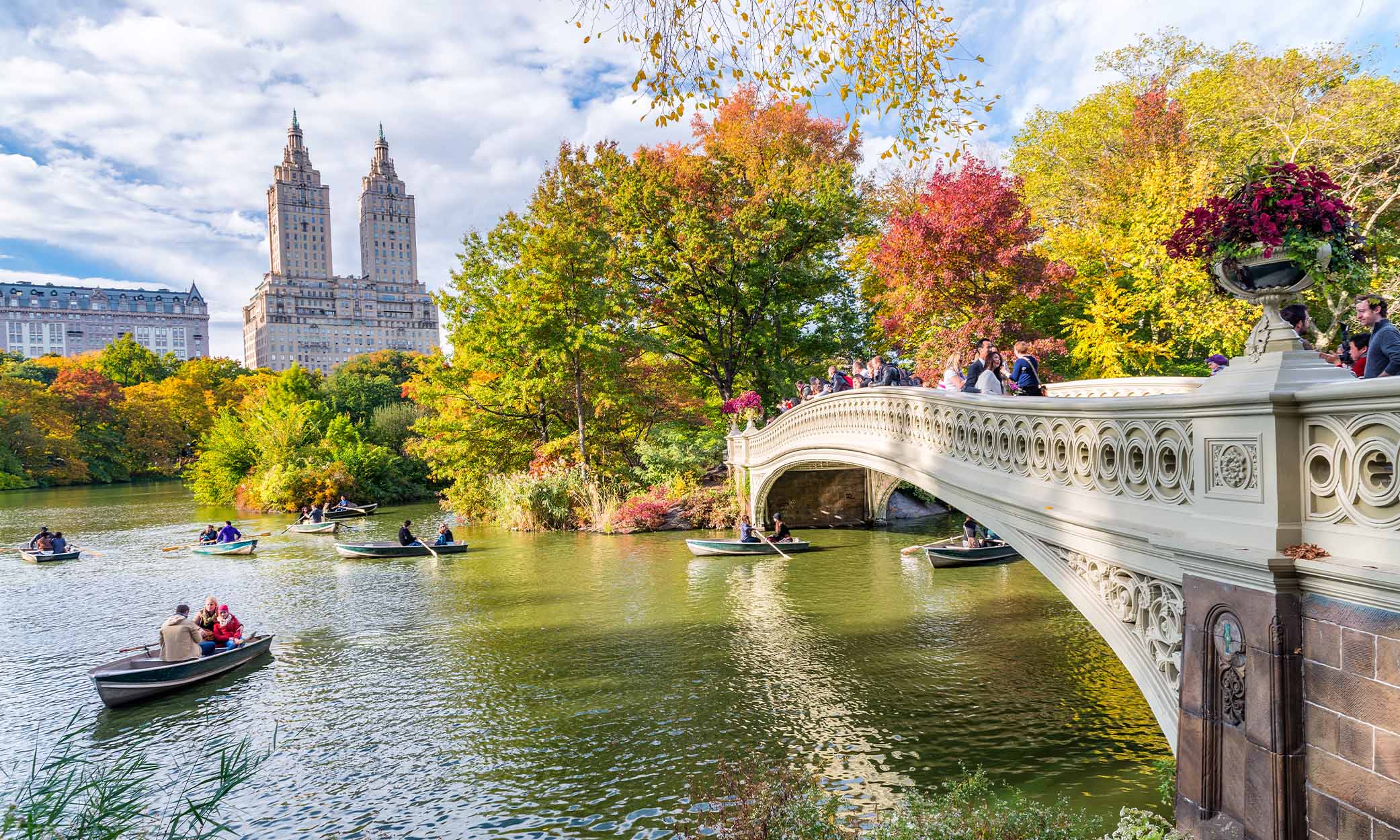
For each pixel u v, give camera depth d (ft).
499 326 106.83
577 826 27.48
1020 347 75.00
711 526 94.73
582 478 101.76
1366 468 12.09
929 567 67.82
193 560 82.38
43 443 209.46
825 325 121.08
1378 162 72.08
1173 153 82.02
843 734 33.91
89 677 44.60
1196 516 16.06
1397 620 11.30
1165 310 75.10
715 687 40.11
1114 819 25.72
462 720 37.11
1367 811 11.82
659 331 120.06
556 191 112.27
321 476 133.59
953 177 81.41
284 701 40.19
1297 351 14.23
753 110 119.55
